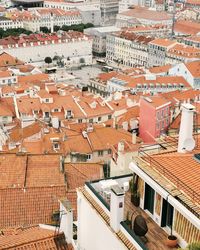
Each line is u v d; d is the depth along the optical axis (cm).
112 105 16425
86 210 4122
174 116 14988
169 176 3688
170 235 3516
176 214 3494
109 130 11788
